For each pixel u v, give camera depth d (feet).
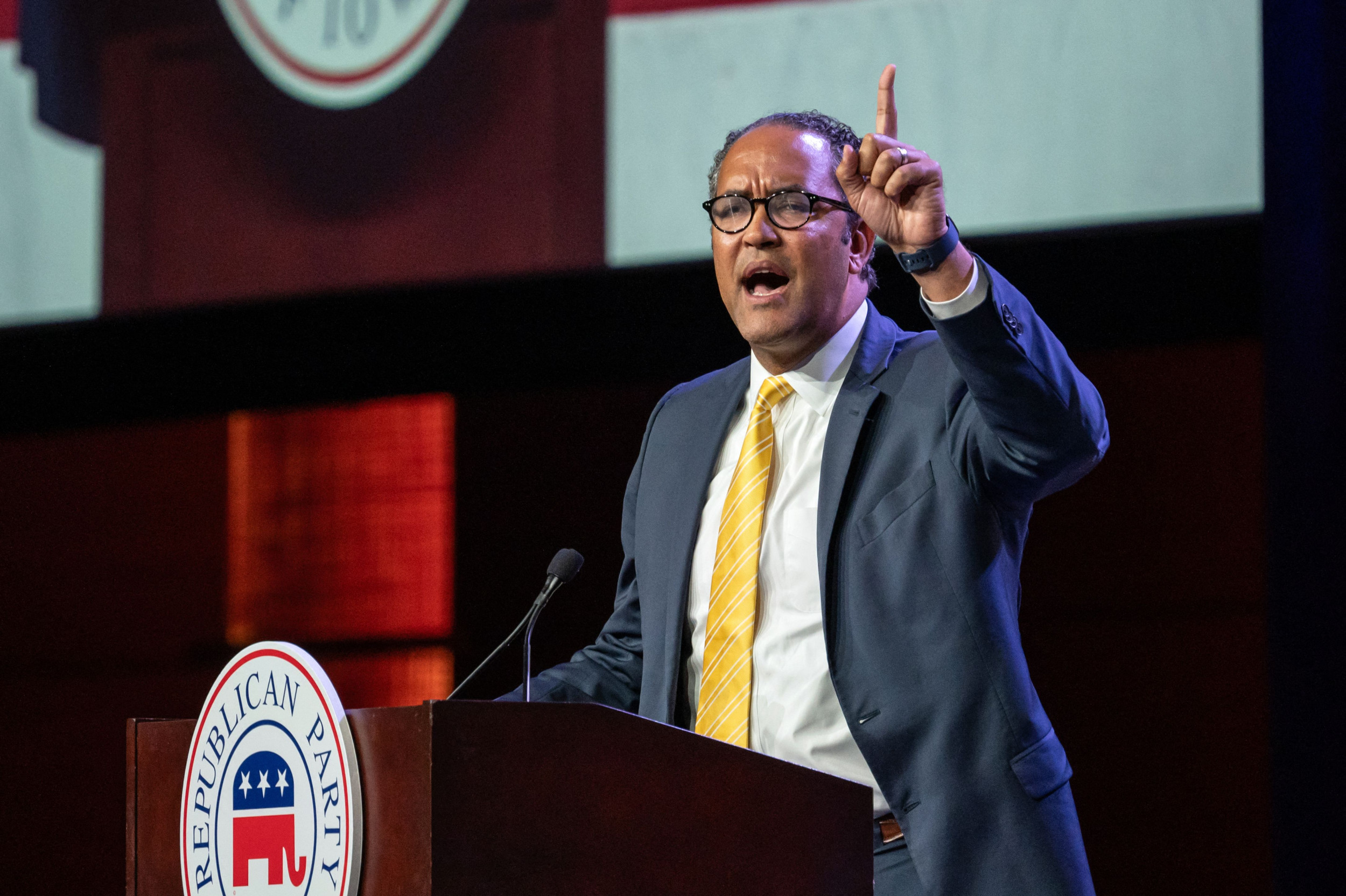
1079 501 48.47
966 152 39.96
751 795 16.35
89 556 59.88
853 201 19.15
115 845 57.82
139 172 47.24
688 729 22.16
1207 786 46.21
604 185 42.86
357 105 45.32
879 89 19.56
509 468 55.26
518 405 55.47
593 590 53.62
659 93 42.55
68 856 58.13
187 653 58.44
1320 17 35.65
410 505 56.65
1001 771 19.29
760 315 22.11
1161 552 47.55
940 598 19.94
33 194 48.29
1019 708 19.57
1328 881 32.99
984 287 18.52
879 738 19.69
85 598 59.67
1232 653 46.42
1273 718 34.14
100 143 47.67
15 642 59.67
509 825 15.19
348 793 15.80
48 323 47.83
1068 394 18.88
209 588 58.70
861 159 18.89
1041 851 18.97
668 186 42.32
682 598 22.17
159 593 59.16
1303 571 34.19
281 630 57.67
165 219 46.91
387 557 56.59
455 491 55.98
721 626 21.45
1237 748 46.03
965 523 20.17
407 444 57.11
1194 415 47.65
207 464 59.41
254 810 17.08
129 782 19.45
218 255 46.26
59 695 59.21
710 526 22.62
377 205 44.91
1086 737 47.50
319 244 45.34
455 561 55.52
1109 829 46.91
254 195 46.06
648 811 15.88
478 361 50.47
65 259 47.85
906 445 20.99
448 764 15.01
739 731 20.85
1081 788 47.32
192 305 46.42
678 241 42.11
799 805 16.55
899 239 18.85
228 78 46.57
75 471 60.39
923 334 23.06
